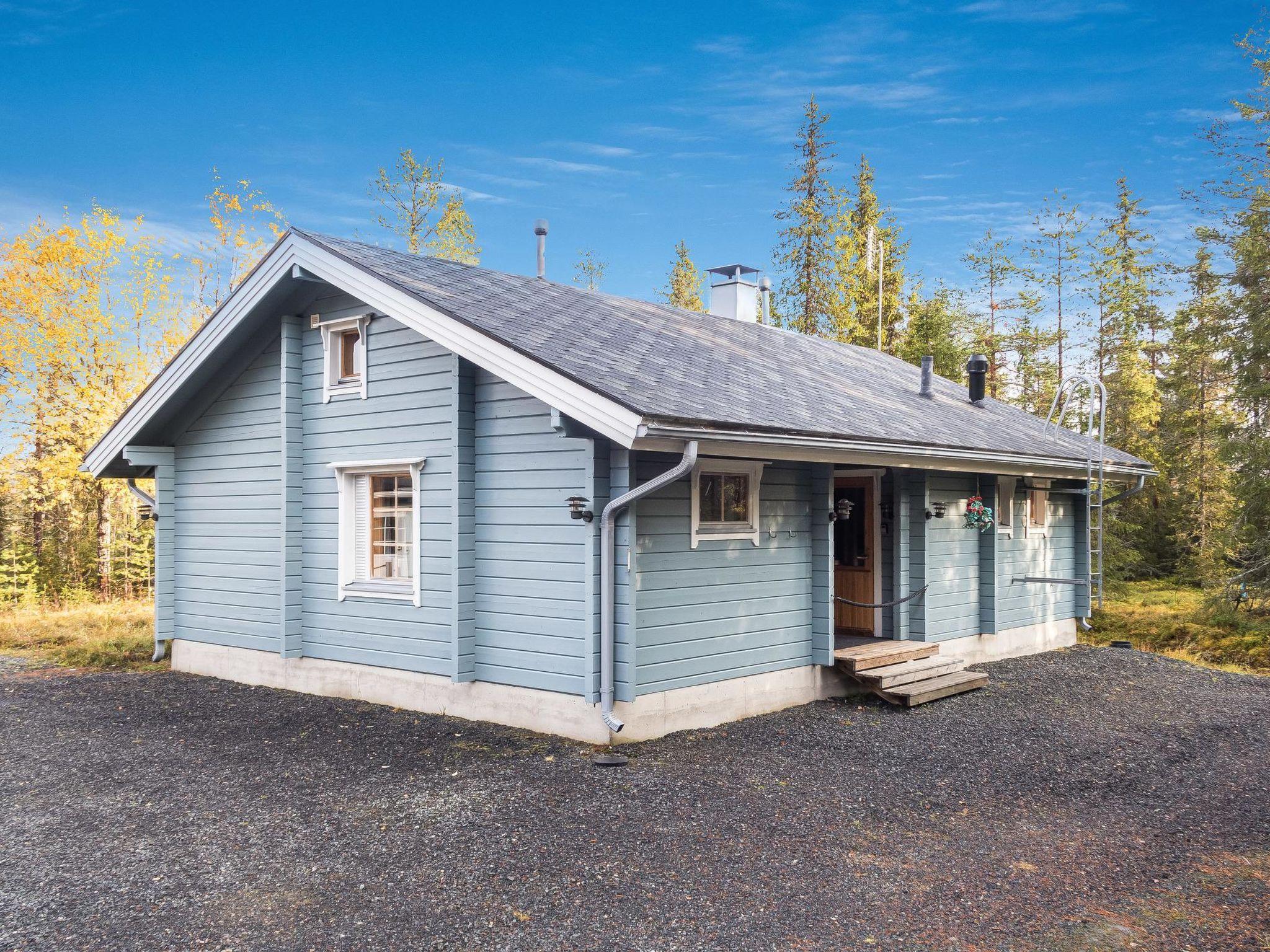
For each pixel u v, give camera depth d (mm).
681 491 8016
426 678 8859
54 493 22047
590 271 45469
